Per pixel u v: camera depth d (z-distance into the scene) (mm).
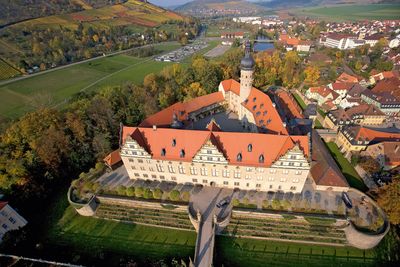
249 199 76375
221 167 75500
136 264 63656
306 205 70938
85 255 67562
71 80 182625
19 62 189125
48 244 70625
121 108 112188
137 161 80500
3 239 68312
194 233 71438
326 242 67062
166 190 81375
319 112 129625
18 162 80000
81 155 92562
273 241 68438
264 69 165625
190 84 142375
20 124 93812
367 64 177250
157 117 96125
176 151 77375
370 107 115875
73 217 78312
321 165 81438
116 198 79062
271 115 91438
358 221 67000
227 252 66750
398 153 85500
